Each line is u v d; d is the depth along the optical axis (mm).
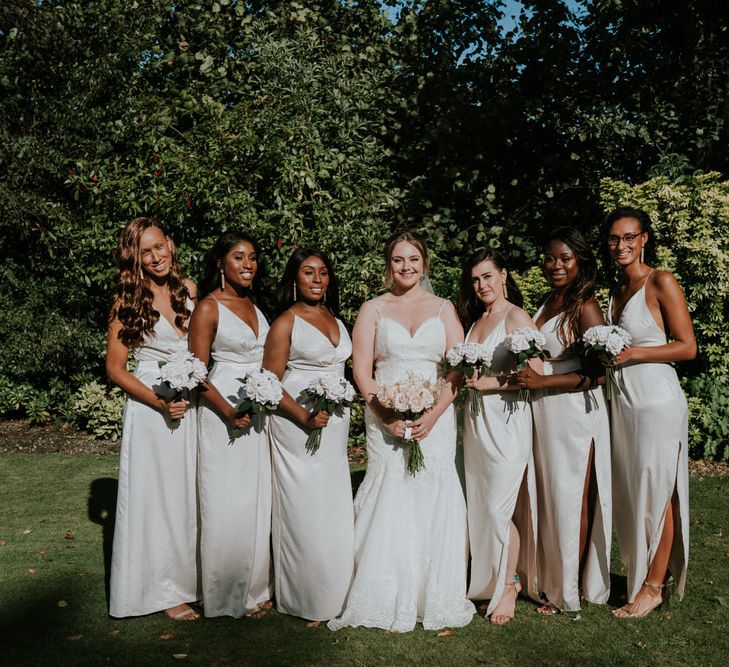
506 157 10031
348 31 9984
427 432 3762
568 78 9719
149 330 3777
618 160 9820
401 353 3873
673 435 3723
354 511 3961
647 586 3811
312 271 3885
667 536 3793
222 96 9078
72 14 9180
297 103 8180
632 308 3871
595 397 3801
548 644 3426
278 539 3818
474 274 4016
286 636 3539
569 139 9836
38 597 3977
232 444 3734
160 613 3793
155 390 3723
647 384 3748
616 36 9469
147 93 9180
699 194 7281
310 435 3730
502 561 3754
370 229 7859
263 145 7496
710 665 3213
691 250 7188
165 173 7566
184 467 3801
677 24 9289
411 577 3688
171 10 9367
